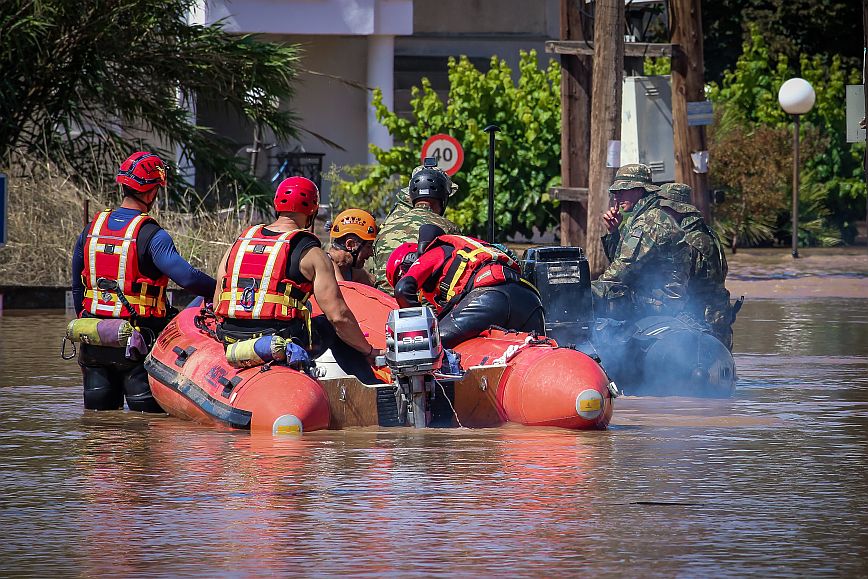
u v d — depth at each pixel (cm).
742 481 1620
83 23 5294
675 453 1809
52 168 4966
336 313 2036
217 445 1869
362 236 2409
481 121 6431
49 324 3822
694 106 4494
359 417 2030
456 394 2056
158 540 1332
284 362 2014
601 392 2003
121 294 2219
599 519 1419
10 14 5269
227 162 5597
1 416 2162
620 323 2466
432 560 1259
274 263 2033
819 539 1338
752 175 7050
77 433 1989
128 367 2203
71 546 1310
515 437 1936
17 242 4541
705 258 2553
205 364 2064
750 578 1204
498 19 8162
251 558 1266
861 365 2878
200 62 5575
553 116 6378
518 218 6462
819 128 7419
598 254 4406
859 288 4912
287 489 1568
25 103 5438
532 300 2211
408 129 6575
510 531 1367
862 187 7362
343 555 1277
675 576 1209
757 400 2361
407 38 8125
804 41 9962
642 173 2572
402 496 1529
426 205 2498
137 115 5559
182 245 4572
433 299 2233
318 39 7706
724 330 2591
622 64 4416
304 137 7738
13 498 1522
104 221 2247
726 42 9994
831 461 1752
